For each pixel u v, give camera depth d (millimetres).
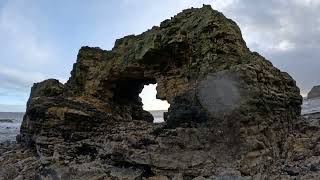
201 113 12906
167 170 12508
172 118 13406
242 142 12125
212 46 14086
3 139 32938
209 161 12219
